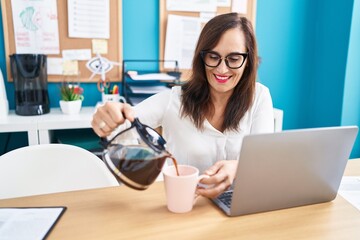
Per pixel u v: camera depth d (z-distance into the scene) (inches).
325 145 26.3
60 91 71.5
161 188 31.9
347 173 38.2
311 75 97.5
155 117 45.2
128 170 25.1
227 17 38.9
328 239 23.9
